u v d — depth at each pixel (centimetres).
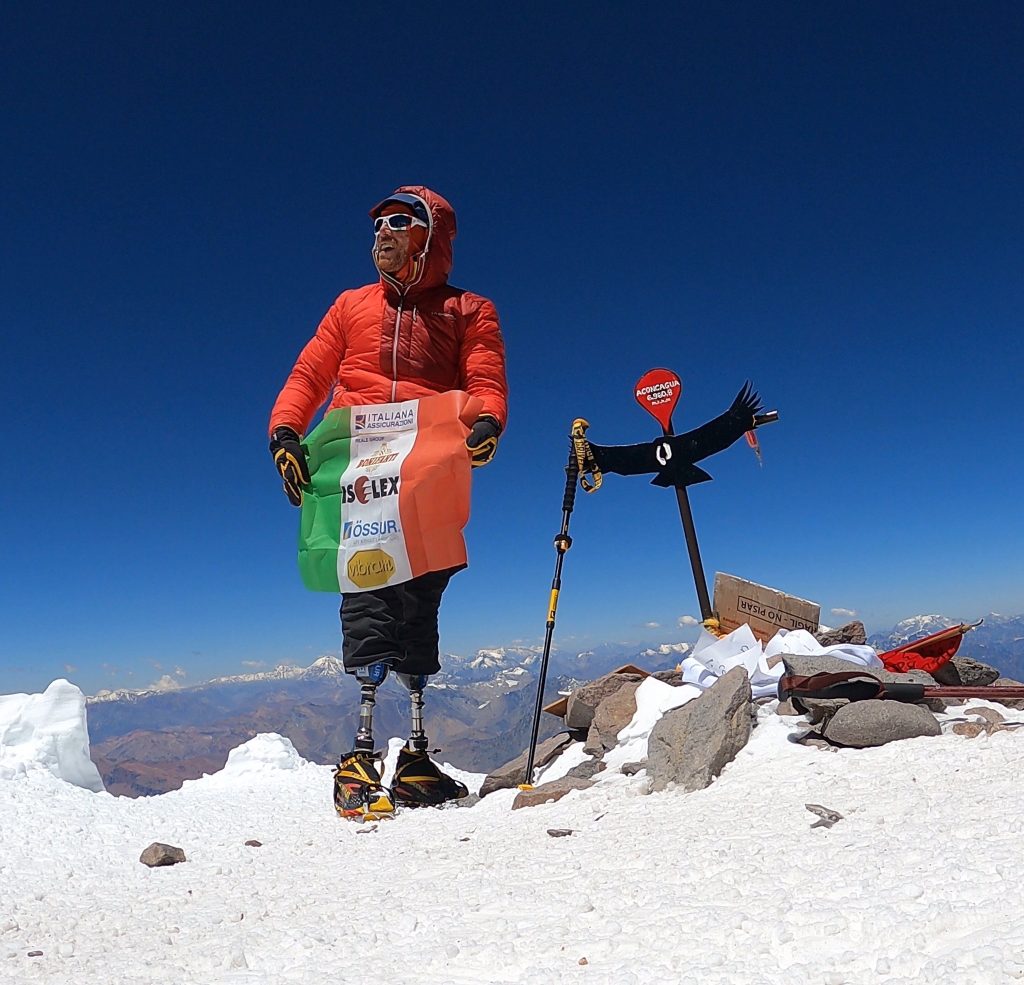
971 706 238
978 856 112
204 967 117
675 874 132
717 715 220
